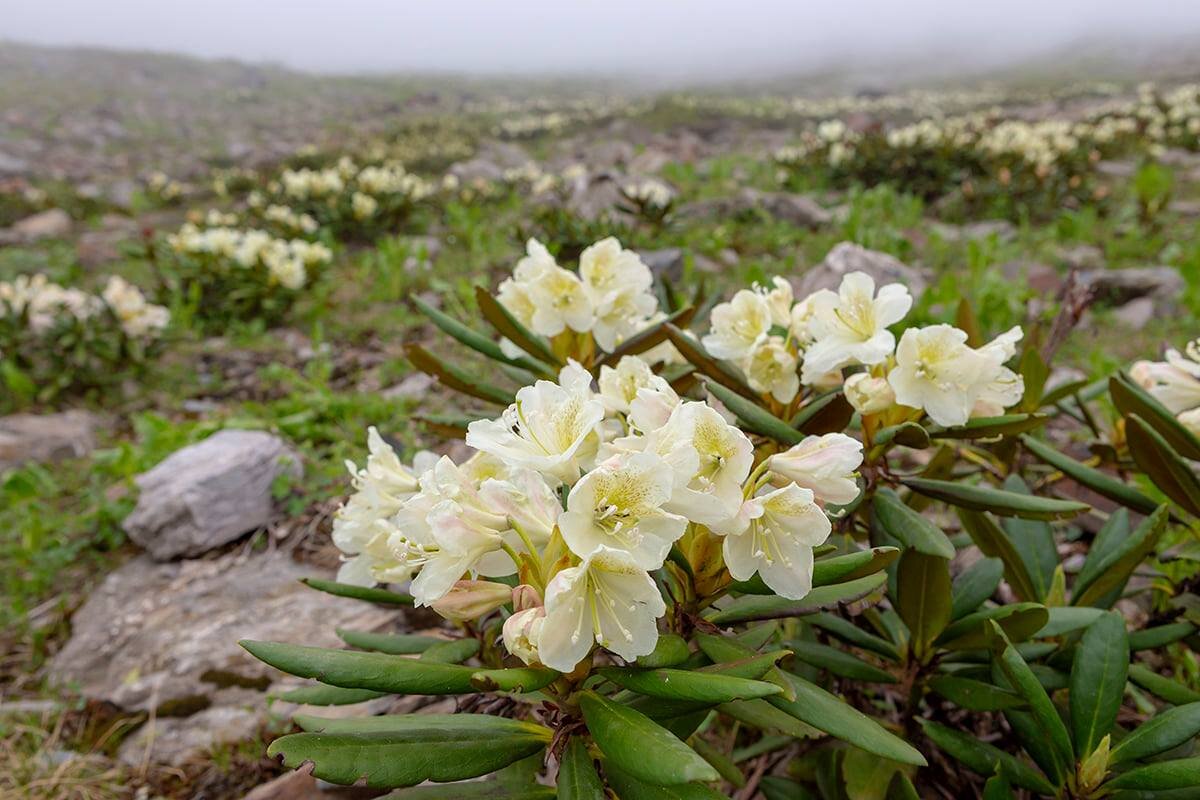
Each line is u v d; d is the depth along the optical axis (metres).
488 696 0.43
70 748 0.63
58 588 0.86
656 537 0.27
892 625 0.48
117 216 3.54
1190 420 0.46
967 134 3.03
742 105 8.78
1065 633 0.44
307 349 1.55
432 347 1.47
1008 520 0.51
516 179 3.49
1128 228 2.15
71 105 8.93
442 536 0.27
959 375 0.38
